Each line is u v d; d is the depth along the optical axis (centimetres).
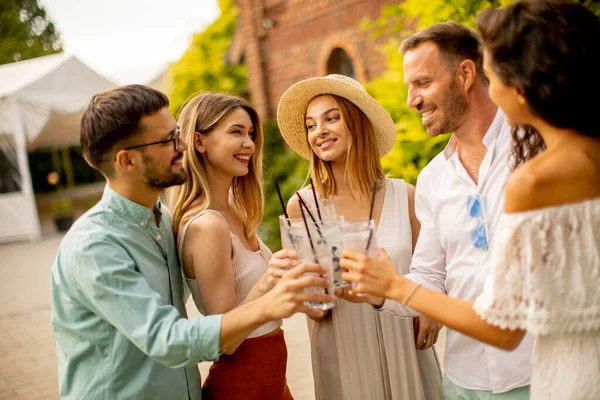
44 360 471
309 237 155
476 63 186
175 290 188
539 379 141
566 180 126
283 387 215
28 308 650
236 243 206
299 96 241
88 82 1218
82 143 171
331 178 246
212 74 916
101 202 174
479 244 184
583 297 128
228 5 916
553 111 126
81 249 161
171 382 175
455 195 192
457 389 200
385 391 222
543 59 123
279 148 724
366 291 150
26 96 1134
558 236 127
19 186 1289
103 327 167
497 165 182
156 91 172
